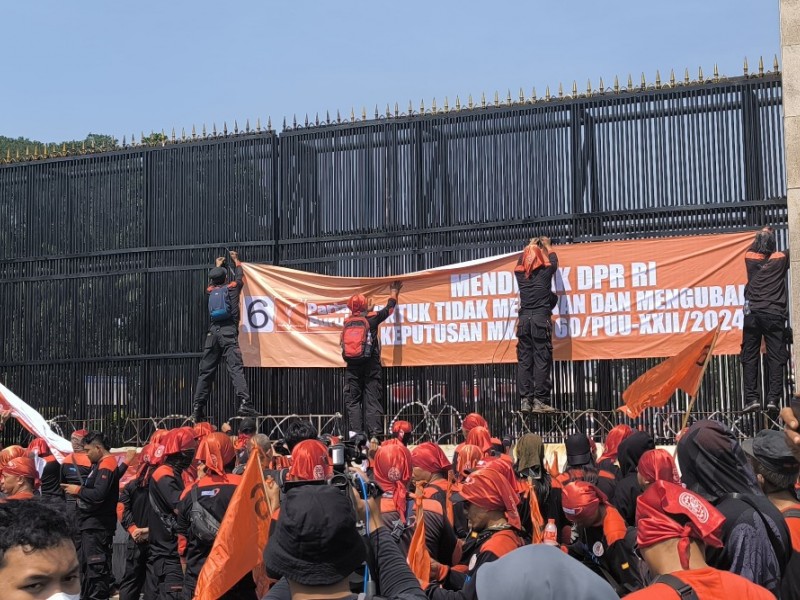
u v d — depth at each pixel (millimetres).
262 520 4902
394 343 14273
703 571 2990
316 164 14945
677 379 9797
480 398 13906
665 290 13102
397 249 14422
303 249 14891
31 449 10930
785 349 12156
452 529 5570
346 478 3293
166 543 7703
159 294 15484
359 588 3156
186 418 14867
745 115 12914
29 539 2461
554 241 13641
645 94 13367
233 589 5805
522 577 2301
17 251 16359
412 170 14445
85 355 15781
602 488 6605
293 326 14664
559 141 13727
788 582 3941
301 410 14734
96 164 16062
